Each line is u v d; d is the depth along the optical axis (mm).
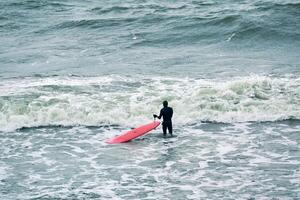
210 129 78750
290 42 134625
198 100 87188
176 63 115562
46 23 166375
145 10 178875
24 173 62531
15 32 156125
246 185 58531
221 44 134625
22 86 95875
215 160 66125
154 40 139250
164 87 94562
